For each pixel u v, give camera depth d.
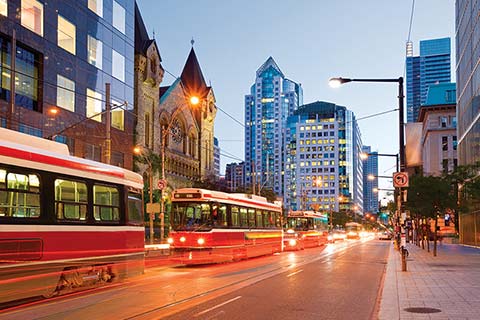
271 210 36.00
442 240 76.19
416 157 23.98
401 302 14.02
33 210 13.62
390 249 51.81
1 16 42.69
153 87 81.06
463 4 60.84
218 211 26.67
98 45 56.56
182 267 25.98
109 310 12.63
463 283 19.02
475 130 52.84
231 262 29.30
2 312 12.40
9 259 12.62
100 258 16.50
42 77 47.34
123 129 61.06
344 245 64.31
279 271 23.92
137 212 19.41
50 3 48.62
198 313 12.32
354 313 12.72
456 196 42.22
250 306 13.56
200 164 101.06
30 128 45.78
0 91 42.66
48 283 13.99
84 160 16.19
